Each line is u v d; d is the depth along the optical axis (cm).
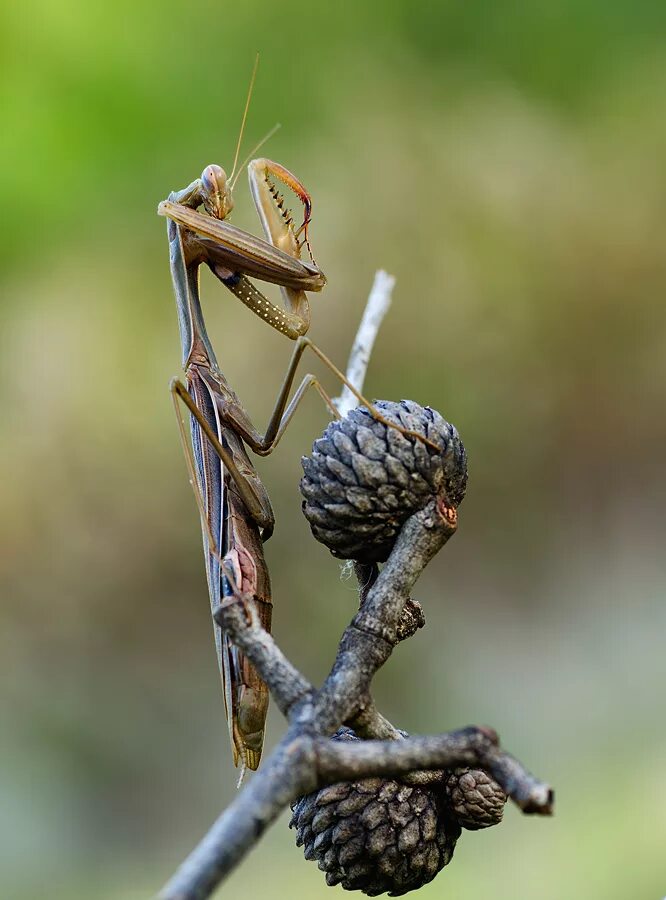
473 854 69
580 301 110
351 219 106
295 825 38
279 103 98
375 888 37
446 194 106
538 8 101
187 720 98
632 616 101
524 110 105
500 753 34
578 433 112
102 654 101
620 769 78
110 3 88
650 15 100
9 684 97
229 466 43
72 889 83
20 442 104
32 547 104
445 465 38
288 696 36
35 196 86
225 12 95
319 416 107
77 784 91
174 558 104
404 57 102
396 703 95
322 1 99
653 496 109
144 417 105
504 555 107
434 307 109
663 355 111
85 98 86
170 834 88
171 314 103
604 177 108
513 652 100
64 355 103
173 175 92
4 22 84
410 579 37
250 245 43
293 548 103
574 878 66
